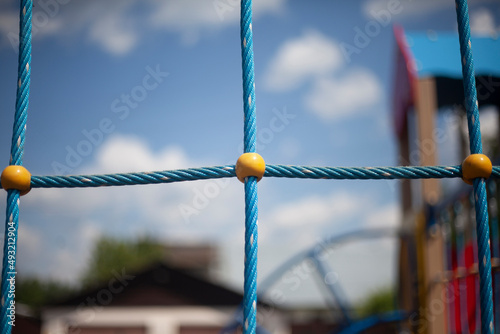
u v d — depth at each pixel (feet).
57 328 39.40
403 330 19.31
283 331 46.50
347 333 20.18
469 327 11.34
